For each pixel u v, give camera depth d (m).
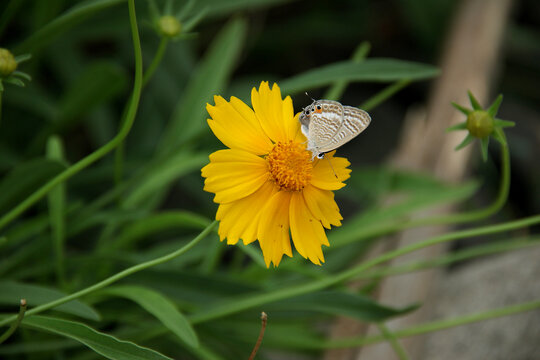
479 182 0.58
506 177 0.51
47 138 0.58
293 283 0.56
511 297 0.58
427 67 0.52
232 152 0.45
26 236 0.53
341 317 0.58
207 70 0.60
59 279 0.52
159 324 0.52
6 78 0.46
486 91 0.68
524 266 0.60
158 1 0.60
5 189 0.52
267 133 0.46
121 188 0.54
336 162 0.47
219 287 0.52
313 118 0.46
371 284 0.56
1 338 0.45
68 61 0.65
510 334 0.57
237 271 0.59
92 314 0.47
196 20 0.49
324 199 0.46
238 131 0.45
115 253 0.53
